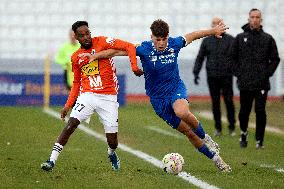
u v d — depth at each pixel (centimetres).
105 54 2541
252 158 3164
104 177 2464
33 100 6122
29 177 2428
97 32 7575
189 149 3444
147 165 2828
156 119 5084
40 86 6128
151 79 2617
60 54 5503
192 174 2564
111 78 2616
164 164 2552
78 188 2223
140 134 4147
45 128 4278
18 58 7194
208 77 4303
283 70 6925
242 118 3619
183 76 6906
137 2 7625
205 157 3131
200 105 6462
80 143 3609
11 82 6109
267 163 2986
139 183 2336
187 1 7594
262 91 3581
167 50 2567
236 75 3619
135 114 5450
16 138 3766
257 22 3553
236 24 7531
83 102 2591
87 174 2531
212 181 2400
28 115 5084
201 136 2620
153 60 2572
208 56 4331
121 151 3322
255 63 3572
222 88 4303
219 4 7575
